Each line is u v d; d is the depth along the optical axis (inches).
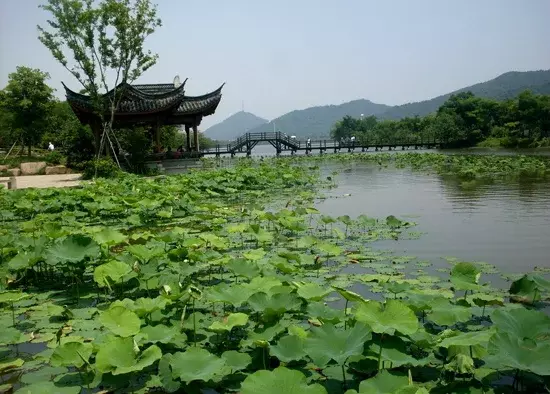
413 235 376.8
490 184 719.7
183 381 148.4
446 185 730.8
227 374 160.7
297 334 169.5
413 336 159.9
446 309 184.5
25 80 1624.0
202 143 2669.8
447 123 2393.0
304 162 1512.1
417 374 154.5
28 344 199.6
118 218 488.7
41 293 264.8
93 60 1032.8
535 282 217.2
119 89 1090.7
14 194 619.2
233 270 240.2
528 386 146.6
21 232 428.8
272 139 1967.3
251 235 391.5
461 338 147.8
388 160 1496.1
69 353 159.5
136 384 160.2
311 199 601.0
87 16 976.3
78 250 263.1
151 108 1133.7
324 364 140.8
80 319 219.9
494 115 2504.9
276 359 167.9
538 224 406.0
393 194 639.1
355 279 265.3
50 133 1814.7
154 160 1176.2
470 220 434.9
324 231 406.3
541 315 158.1
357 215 476.1
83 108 1082.7
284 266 245.3
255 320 206.1
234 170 927.7
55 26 985.5
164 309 202.2
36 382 162.9
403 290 214.2
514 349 135.0
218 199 625.6
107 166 972.6
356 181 841.5
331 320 172.4
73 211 528.7
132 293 256.5
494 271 274.4
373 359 154.0
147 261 266.7
